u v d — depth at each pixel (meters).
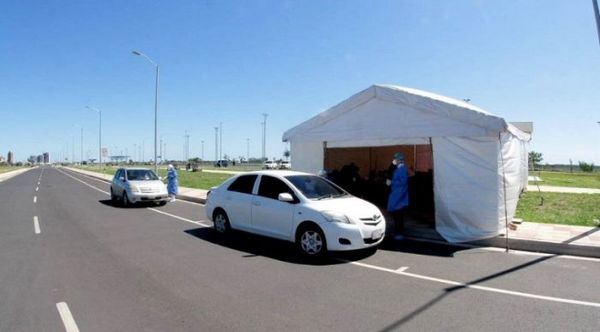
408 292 5.65
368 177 15.12
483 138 9.16
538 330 4.40
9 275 6.42
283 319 4.68
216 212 9.92
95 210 14.87
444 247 8.60
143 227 11.04
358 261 7.39
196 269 6.78
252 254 7.88
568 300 5.34
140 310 4.96
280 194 7.96
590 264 7.18
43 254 7.84
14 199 19.31
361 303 5.21
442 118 9.57
